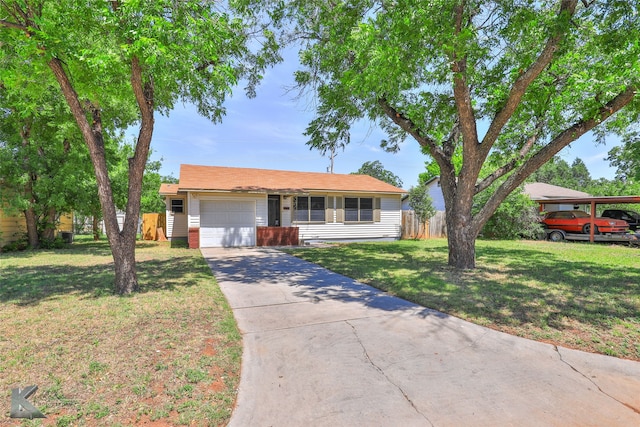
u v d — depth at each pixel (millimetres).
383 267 8180
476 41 6363
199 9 4859
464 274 7188
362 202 16609
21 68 5715
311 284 6543
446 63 6074
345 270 7891
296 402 2557
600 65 6898
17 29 5102
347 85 6656
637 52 5430
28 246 12789
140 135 5586
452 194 8234
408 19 5090
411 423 2301
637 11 5293
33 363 3074
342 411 2439
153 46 4043
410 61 5480
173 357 3252
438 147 8391
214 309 4770
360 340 3734
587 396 2631
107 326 4027
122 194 13859
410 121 8312
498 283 6301
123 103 10188
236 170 17031
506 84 7805
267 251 12102
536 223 16875
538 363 3180
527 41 6461
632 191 26109
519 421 2318
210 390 2713
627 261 9219
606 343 3590
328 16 7441
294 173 18000
